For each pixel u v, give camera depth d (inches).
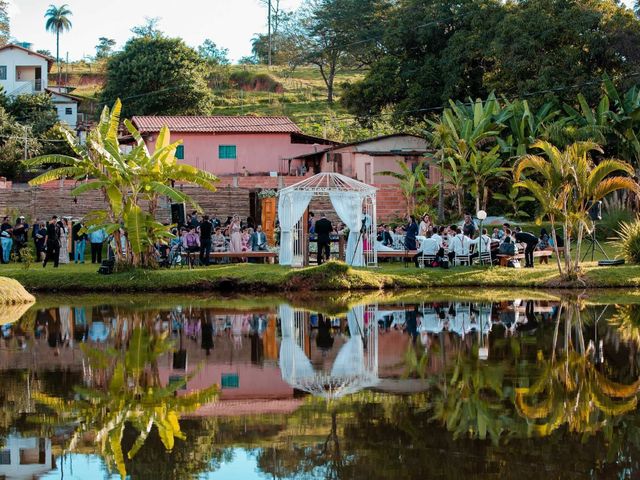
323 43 3651.6
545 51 1862.7
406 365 601.0
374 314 874.1
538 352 644.7
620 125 1647.4
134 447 419.2
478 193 1637.6
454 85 2066.9
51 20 4623.5
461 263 1250.0
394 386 537.3
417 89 2117.4
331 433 436.1
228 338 727.7
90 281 1128.2
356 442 421.1
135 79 3061.0
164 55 3070.9
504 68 1910.7
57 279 1133.1
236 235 1321.4
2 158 2256.4
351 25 3511.3
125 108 3053.6
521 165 1089.4
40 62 3270.2
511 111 1712.6
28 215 1595.7
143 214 1153.4
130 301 1017.5
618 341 689.6
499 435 428.1
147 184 1154.7
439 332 745.6
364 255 1277.1
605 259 1296.8
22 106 2768.2
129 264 1172.5
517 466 381.7
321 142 2219.5
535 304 947.3
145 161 1154.7
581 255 1389.0
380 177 1926.7
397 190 1791.3
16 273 1152.8
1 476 379.2
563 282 1126.4
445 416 464.4
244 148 2165.4
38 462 397.7
